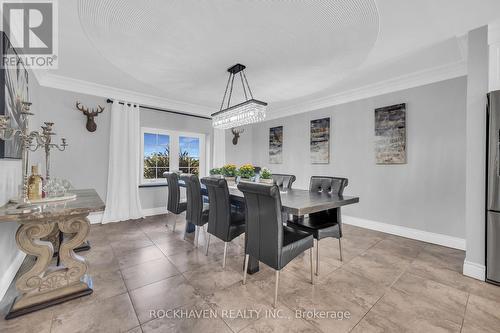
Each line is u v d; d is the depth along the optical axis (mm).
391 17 1933
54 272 1683
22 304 1555
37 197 1879
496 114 1938
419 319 1541
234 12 1815
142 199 4316
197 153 5188
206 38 2191
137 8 1774
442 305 1694
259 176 3033
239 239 3133
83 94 3664
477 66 2090
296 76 3152
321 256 2582
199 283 1977
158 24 1974
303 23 1964
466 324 1493
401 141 3318
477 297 1795
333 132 4195
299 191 2877
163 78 3252
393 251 2740
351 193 3924
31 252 1593
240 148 5820
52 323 1469
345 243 3014
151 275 2102
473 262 2109
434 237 3021
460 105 2830
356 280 2053
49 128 2129
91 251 2635
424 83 3107
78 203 1848
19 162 2301
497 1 1754
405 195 3299
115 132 3867
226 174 3566
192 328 1439
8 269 1912
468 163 2139
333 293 1846
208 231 2502
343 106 4039
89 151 3738
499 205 1943
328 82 3420
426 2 1766
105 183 3891
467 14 1905
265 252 1758
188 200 2947
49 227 1643
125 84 3605
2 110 1667
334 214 2480
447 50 2498
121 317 1534
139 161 4344
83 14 1870
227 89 3656
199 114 4980
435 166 3031
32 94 2852
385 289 1908
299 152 4809
